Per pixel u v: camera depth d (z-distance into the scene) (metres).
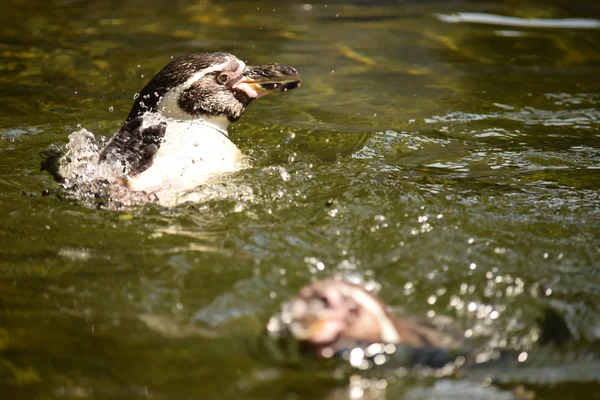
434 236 8.96
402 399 6.13
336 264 8.34
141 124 11.29
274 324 7.03
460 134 14.23
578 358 6.69
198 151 11.45
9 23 21.56
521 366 6.57
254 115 15.30
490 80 17.75
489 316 7.31
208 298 7.70
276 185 10.78
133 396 6.21
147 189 10.51
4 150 12.98
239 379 6.38
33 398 6.22
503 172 11.96
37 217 9.80
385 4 23.92
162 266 8.40
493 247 8.69
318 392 6.21
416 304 7.51
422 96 16.59
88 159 11.12
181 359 6.68
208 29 21.30
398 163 12.44
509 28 21.62
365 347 6.54
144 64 18.42
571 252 8.59
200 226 9.46
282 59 18.94
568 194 10.68
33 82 17.16
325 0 24.34
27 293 7.91
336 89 17.02
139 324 7.26
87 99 16.14
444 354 6.64
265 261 8.42
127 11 23.05
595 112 15.70
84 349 6.88
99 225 9.55
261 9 23.38
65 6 23.42
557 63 19.08
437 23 22.06
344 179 11.09
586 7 23.55
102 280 8.14
